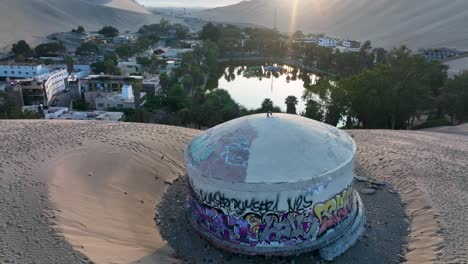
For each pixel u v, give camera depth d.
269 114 20.22
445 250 16.19
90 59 115.88
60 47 131.75
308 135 18.81
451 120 55.97
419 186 22.67
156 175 23.86
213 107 57.97
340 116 54.12
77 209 17.62
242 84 99.31
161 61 103.69
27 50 123.75
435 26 162.38
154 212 20.48
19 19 179.25
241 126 19.61
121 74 95.81
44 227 15.45
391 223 19.69
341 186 17.97
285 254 16.98
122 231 17.22
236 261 16.89
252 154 17.69
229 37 159.38
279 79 105.62
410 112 51.06
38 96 72.00
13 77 89.31
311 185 16.69
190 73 89.44
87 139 26.03
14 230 15.17
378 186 23.59
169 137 29.34
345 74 100.75
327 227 17.67
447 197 21.16
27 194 17.86
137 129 30.14
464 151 29.02
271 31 169.50
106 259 14.22
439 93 64.25
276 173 16.81
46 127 28.50
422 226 18.78
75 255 13.91
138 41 147.38
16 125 28.78
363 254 17.34
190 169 18.77
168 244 17.75
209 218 18.09
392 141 31.52
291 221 16.89
